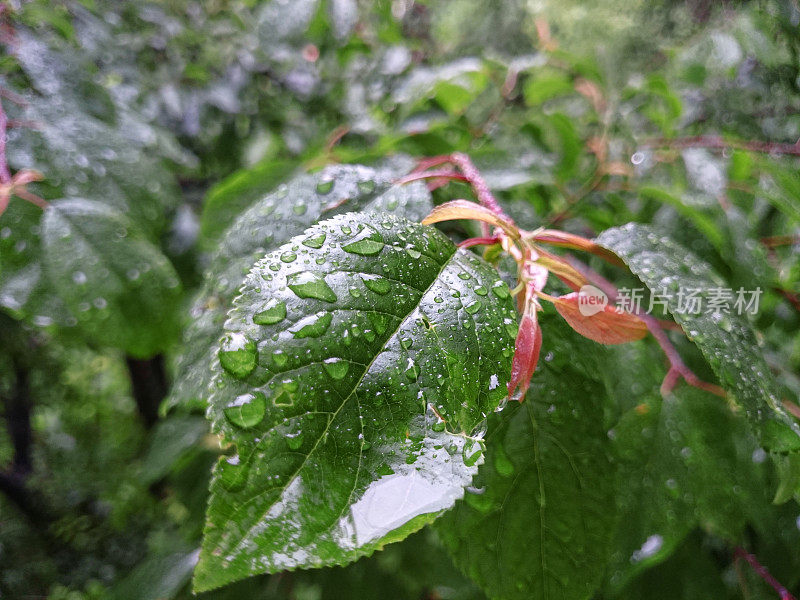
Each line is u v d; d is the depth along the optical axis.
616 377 0.17
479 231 0.17
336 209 0.14
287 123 0.51
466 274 0.10
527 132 0.31
